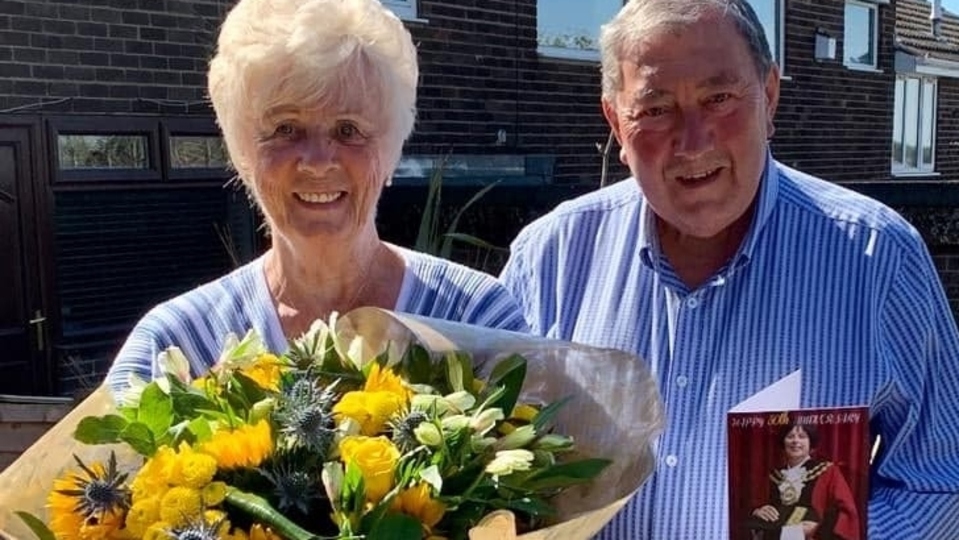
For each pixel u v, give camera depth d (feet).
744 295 5.73
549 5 24.41
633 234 6.13
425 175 19.98
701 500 5.56
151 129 17.13
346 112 5.36
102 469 4.29
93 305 17.15
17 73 15.65
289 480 4.02
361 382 4.71
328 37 5.30
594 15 25.41
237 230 18.57
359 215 5.63
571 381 4.97
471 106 22.17
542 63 23.62
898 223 5.69
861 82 34.65
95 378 16.79
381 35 5.46
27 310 16.35
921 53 44.34
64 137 16.28
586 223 6.32
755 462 4.92
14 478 4.64
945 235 17.52
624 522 5.69
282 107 5.33
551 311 6.29
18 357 16.38
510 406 4.71
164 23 17.16
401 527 3.88
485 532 3.94
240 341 5.39
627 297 6.03
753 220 5.76
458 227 18.54
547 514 4.28
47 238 16.33
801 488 4.91
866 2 34.86
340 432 4.21
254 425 4.22
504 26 22.68
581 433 4.84
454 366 4.75
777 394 5.03
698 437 5.66
